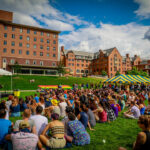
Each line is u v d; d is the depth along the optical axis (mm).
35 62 60062
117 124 8094
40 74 60406
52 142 4531
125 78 26625
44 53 62156
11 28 55562
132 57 101312
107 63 81688
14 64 52406
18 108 9086
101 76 76500
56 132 4629
